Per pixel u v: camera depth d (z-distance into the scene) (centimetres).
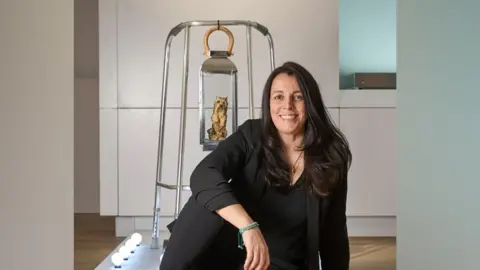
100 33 345
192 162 348
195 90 346
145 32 345
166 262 155
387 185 351
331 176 153
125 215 351
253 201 156
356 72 387
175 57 345
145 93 347
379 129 350
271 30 346
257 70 347
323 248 172
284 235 157
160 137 289
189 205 153
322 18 347
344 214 166
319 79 348
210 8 345
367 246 326
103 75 346
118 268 250
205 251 158
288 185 155
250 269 134
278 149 155
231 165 152
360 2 398
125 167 349
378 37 399
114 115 348
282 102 154
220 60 253
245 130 159
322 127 154
